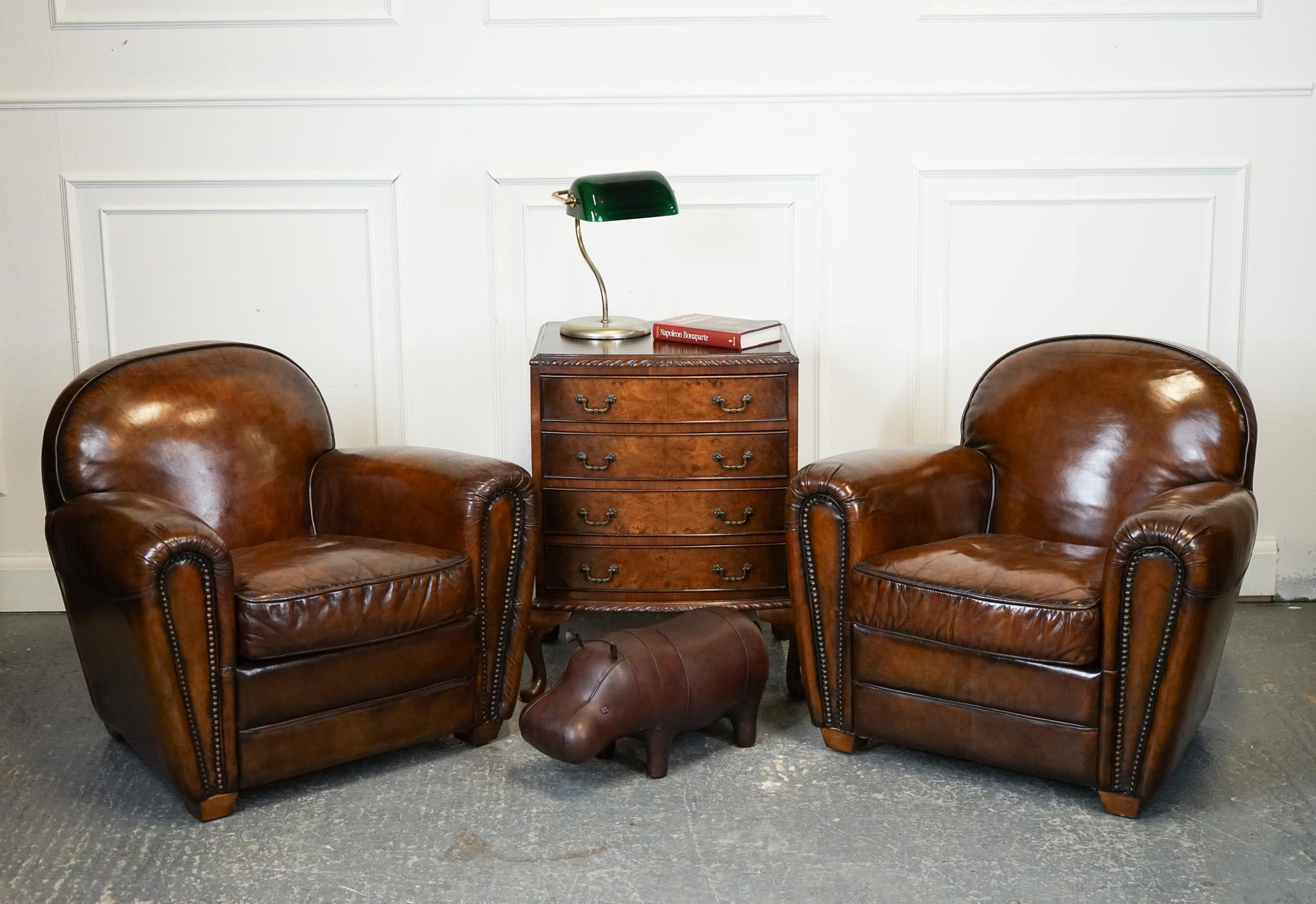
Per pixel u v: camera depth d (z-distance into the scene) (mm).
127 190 3453
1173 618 2289
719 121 3443
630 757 2709
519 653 2791
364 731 2553
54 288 3488
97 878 2232
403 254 3500
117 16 3373
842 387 3574
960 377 3570
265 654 2396
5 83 3406
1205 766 2627
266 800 2518
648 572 2984
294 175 3445
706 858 2291
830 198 3477
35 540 3607
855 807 2479
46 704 2990
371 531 2838
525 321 3539
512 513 2713
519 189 3471
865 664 2611
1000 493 2920
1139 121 3430
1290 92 3393
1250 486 2684
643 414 2910
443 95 3410
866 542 2617
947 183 3475
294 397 2975
